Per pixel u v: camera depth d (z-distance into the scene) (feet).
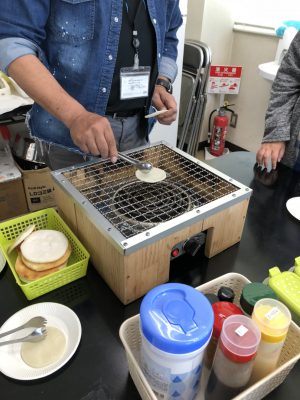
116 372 1.82
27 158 6.28
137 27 3.26
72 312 2.08
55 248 2.32
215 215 2.35
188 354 1.38
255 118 9.62
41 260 2.22
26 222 2.71
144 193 2.48
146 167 2.66
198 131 8.82
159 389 1.56
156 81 3.84
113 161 2.67
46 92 2.63
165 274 2.30
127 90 3.52
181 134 8.90
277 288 1.96
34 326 2.00
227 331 1.54
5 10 2.59
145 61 3.53
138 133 4.16
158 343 1.37
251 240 2.79
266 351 1.60
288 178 3.74
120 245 1.92
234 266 2.53
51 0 2.84
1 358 1.84
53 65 3.25
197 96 8.24
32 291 2.18
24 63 2.63
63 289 2.32
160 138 8.16
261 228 2.93
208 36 8.86
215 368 1.62
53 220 2.79
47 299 2.23
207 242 2.51
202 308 1.50
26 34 2.69
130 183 2.59
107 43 3.09
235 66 8.70
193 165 2.81
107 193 2.42
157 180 2.59
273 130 4.00
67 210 2.57
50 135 3.72
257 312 1.64
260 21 8.59
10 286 2.32
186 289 1.58
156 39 3.49
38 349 1.90
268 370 1.65
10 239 2.66
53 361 1.85
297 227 2.96
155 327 1.40
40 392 1.72
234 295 2.00
